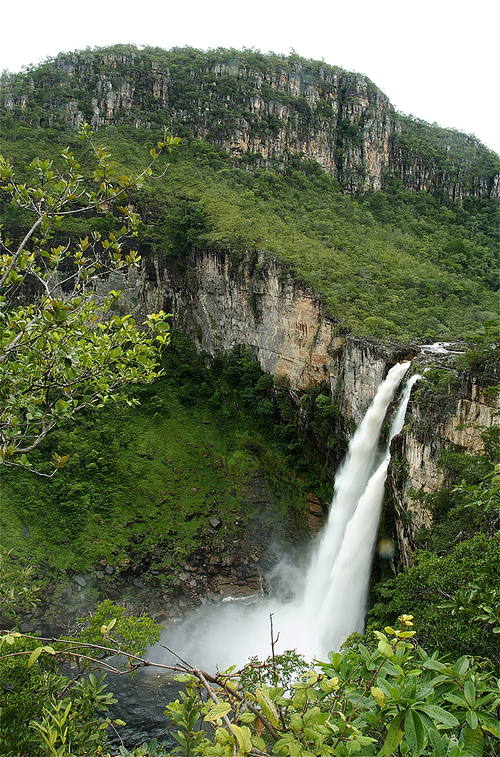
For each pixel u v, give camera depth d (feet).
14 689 37.47
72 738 31.73
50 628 118.83
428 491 92.07
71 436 159.84
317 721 16.02
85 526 140.77
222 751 15.52
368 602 108.47
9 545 129.39
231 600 138.62
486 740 20.22
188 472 166.61
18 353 36.40
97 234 42.22
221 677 18.86
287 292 169.07
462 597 33.96
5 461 32.55
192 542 147.95
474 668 20.42
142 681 101.91
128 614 127.85
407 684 16.34
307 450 163.94
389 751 15.46
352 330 142.61
